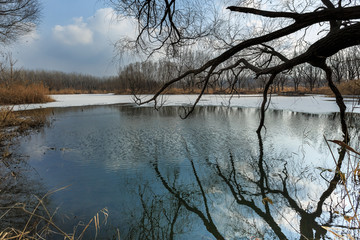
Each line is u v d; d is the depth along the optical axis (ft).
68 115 33.27
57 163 13.51
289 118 27.91
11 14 37.14
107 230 7.40
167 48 13.99
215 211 8.68
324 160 13.47
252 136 19.49
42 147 16.74
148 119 29.17
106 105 48.24
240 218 8.19
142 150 16.02
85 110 39.52
